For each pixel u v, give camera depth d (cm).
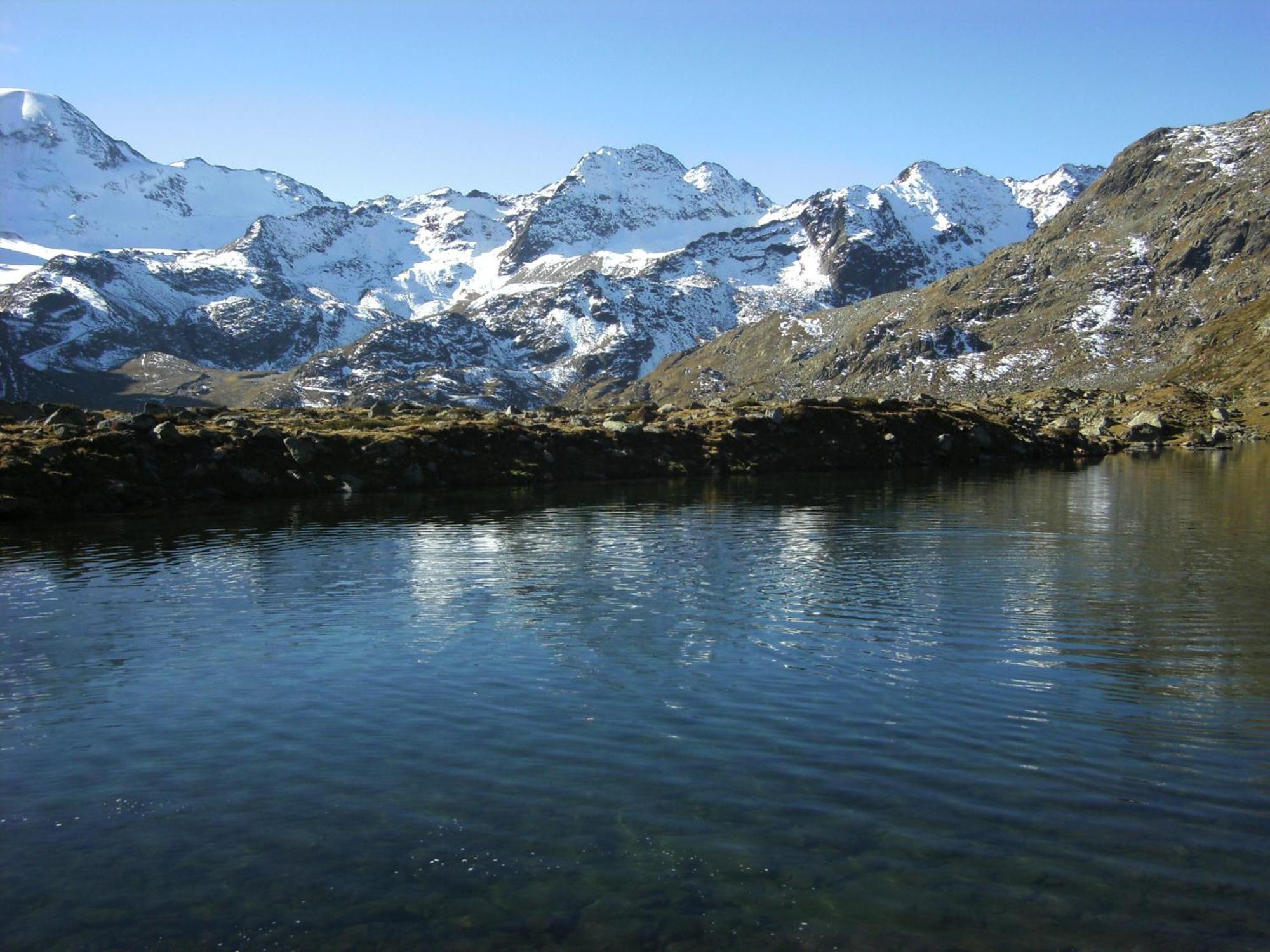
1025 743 2309
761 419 13662
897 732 2395
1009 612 3750
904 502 8338
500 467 11162
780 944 1509
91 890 1728
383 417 13188
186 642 3538
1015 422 17775
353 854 1831
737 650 3241
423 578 4775
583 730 2462
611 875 1731
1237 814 1917
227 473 9450
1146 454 16888
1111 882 1667
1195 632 3384
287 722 2594
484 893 1681
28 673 3145
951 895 1639
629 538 6206
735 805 1992
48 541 6328
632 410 15875
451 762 2264
